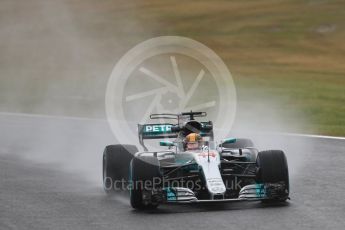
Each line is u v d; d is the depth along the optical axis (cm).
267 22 13025
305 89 8988
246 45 12031
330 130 6169
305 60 11044
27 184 3881
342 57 11106
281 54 11438
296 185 3634
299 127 6412
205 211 3006
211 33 12788
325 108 7600
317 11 13325
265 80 9794
